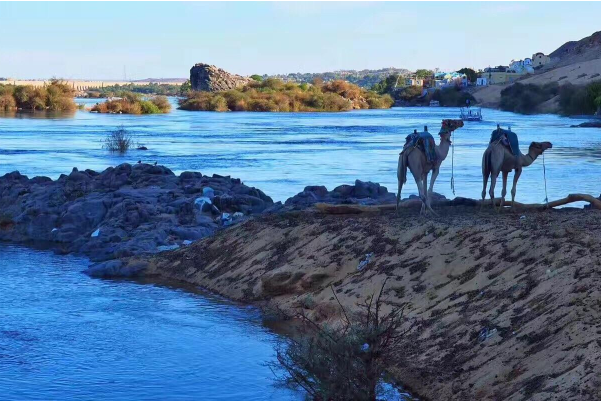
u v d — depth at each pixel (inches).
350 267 694.5
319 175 1743.4
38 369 567.2
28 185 1219.9
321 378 470.0
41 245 1019.3
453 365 494.6
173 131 3361.2
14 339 630.5
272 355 588.4
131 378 548.1
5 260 923.4
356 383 468.4
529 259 569.6
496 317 514.9
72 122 3986.2
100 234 984.3
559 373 424.2
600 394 389.7
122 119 4441.4
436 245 650.8
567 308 476.4
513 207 741.3
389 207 813.9
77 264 902.4
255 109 6279.5
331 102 6461.6
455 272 607.5
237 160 2070.6
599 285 487.2
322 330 490.3
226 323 671.1
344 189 1096.8
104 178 1229.7
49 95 5521.7
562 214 692.1
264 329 651.5
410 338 546.3
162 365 574.2
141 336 638.5
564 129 3531.0
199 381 544.1
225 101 6254.9
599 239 558.6
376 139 2933.1
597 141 2760.8
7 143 2549.2
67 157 2107.5
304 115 5487.2
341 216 813.9
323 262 713.6
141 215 1016.9
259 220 857.5
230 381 543.2
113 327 662.5
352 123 4215.1
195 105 6299.2
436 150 738.2
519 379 442.0
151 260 861.2
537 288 522.3
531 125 3929.6
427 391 485.1
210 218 1029.8
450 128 748.0
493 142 735.1
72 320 682.8
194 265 832.9
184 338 632.4
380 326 483.2
